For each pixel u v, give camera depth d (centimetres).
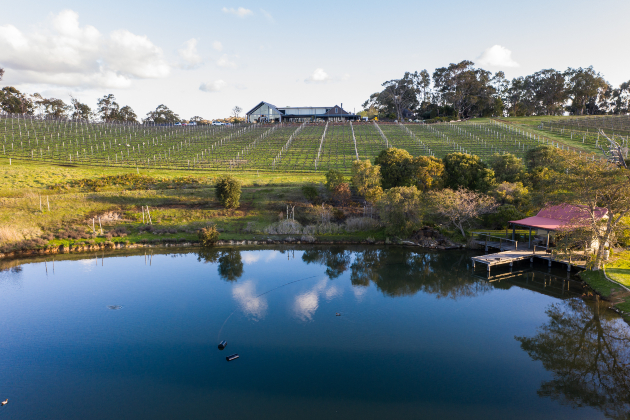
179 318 2778
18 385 1989
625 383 2011
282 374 2088
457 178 5725
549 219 4150
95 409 1798
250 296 3200
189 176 7194
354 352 2325
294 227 5203
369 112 19850
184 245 4784
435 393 1919
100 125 13825
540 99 16538
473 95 15275
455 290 3369
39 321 2725
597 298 3056
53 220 5091
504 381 2031
